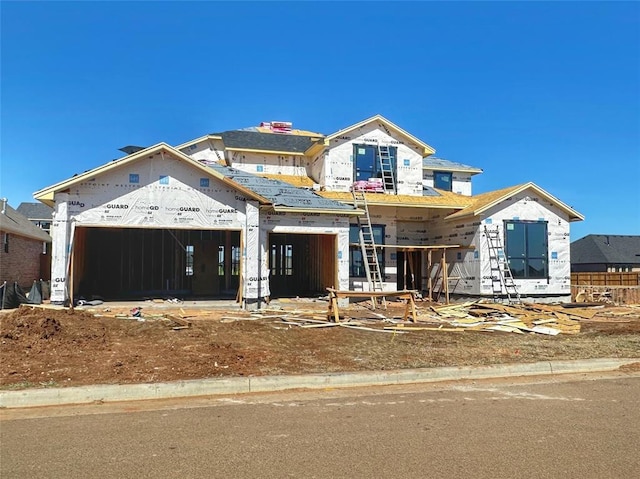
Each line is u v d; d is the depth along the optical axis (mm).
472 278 20703
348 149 22094
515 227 20812
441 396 7098
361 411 6297
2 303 16484
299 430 5531
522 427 5691
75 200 16062
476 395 7168
